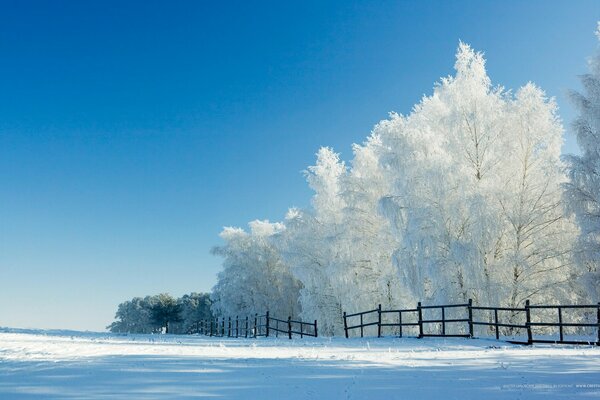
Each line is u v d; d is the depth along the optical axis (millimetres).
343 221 34750
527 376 6602
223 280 60906
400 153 27359
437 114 29609
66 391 5121
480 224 24453
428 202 26516
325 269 37688
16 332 19656
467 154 27750
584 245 23703
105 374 6422
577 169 23719
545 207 26125
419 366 7793
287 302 55625
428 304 26078
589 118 24125
